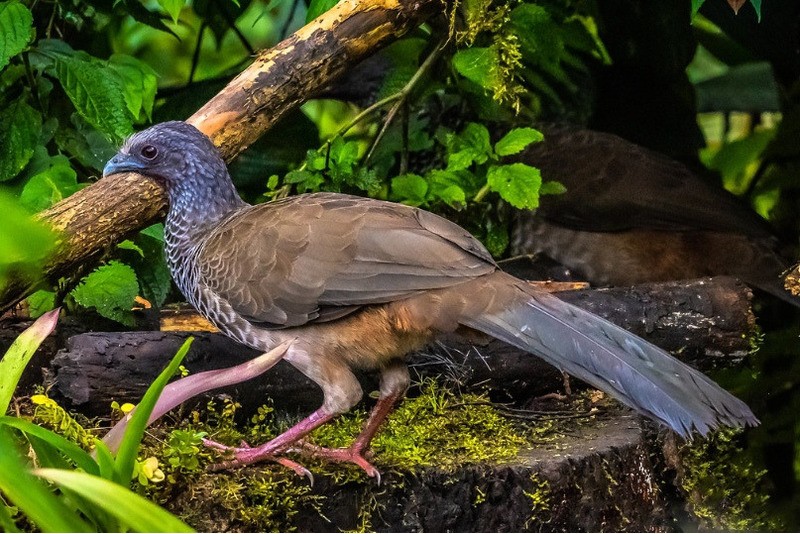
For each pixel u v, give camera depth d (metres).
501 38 9.59
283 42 8.49
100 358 7.61
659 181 10.55
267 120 8.49
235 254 7.27
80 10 10.61
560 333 6.64
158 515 4.98
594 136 10.99
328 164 9.73
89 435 6.86
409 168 11.53
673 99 12.46
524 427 8.22
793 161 12.59
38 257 3.60
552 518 7.29
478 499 7.21
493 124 11.25
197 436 6.87
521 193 9.45
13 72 9.66
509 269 10.99
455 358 8.55
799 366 11.39
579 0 11.48
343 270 6.98
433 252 6.90
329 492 7.11
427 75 10.62
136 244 9.38
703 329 8.65
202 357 7.85
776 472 11.88
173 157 7.82
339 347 7.16
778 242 10.58
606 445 7.73
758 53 11.98
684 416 6.39
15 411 7.41
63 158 9.27
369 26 8.52
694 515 8.53
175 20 8.57
